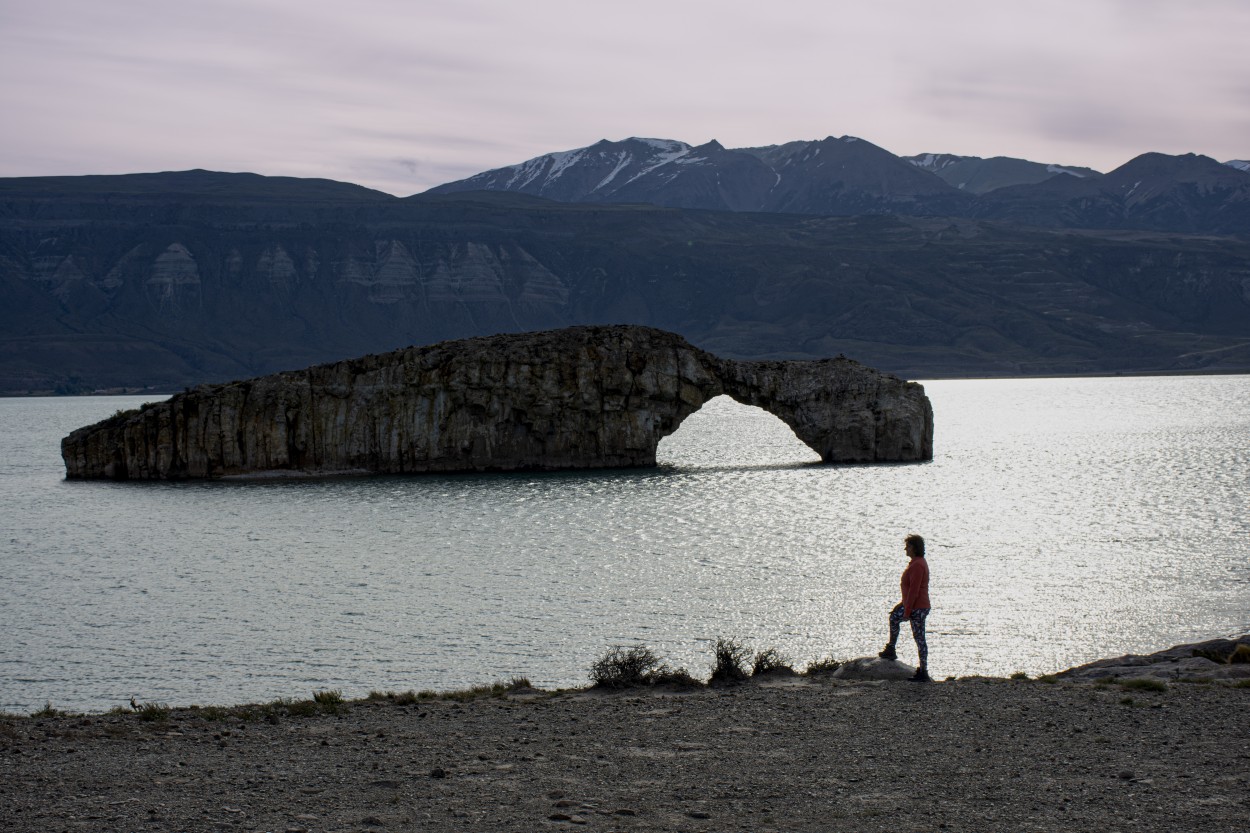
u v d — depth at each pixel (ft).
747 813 54.44
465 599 170.09
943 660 131.64
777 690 85.92
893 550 214.07
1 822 54.19
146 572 201.57
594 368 379.76
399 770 63.41
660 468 383.86
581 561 203.82
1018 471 375.25
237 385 380.17
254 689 121.60
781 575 188.24
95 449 379.96
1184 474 362.33
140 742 71.67
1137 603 163.63
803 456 457.27
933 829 51.67
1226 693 80.69
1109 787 57.31
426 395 372.58
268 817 54.65
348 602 169.68
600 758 65.41
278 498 311.88
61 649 142.31
